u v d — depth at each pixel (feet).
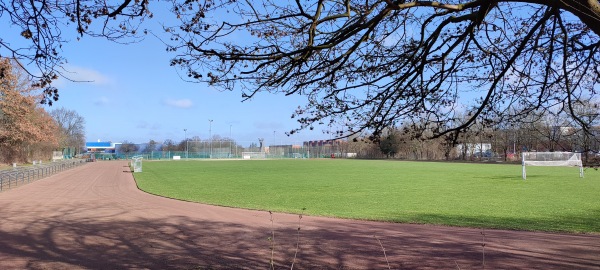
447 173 135.13
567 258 28.22
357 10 15.28
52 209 54.49
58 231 38.96
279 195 73.92
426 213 52.19
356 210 54.95
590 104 17.92
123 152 397.80
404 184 95.76
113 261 28.09
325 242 34.40
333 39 14.15
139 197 70.44
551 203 60.90
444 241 34.71
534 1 12.66
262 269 26.27
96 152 420.36
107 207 56.85
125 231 39.06
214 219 46.62
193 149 368.07
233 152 379.96
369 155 332.60
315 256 29.63
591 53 16.63
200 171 157.07
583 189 81.05
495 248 31.71
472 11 17.40
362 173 139.23
